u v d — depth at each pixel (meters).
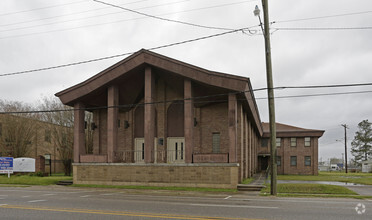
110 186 22.19
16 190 20.20
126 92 25.48
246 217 9.52
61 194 17.11
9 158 29.31
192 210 10.86
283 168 47.41
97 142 27.16
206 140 24.30
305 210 11.00
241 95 21.81
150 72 22.53
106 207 11.55
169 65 21.62
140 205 12.13
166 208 11.31
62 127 37.62
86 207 11.55
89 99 25.52
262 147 48.97
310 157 46.59
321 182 27.14
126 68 22.66
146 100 22.41
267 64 17.19
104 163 23.30
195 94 23.41
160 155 24.61
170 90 25.30
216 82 20.75
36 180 26.70
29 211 10.63
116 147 23.75
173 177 21.39
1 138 37.69
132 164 22.48
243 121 26.58
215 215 9.84
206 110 24.61
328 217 9.59
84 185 23.00
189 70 21.28
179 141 24.73
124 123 26.38
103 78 23.38
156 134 25.00
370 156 92.12
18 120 38.47
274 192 16.75
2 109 39.28
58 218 9.33
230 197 15.84
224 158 20.47
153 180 21.84
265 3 17.25
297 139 47.50
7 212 10.47
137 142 26.16
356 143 94.00
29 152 40.03
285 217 9.55
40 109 40.00
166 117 25.16
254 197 15.89
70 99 24.48
